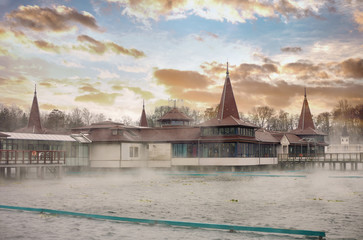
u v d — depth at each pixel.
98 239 18.31
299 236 18.69
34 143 56.03
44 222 21.50
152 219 22.00
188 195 33.50
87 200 30.25
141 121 104.12
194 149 67.50
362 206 27.36
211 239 18.27
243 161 65.25
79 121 137.75
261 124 136.25
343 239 18.44
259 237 18.52
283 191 36.88
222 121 67.56
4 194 33.94
